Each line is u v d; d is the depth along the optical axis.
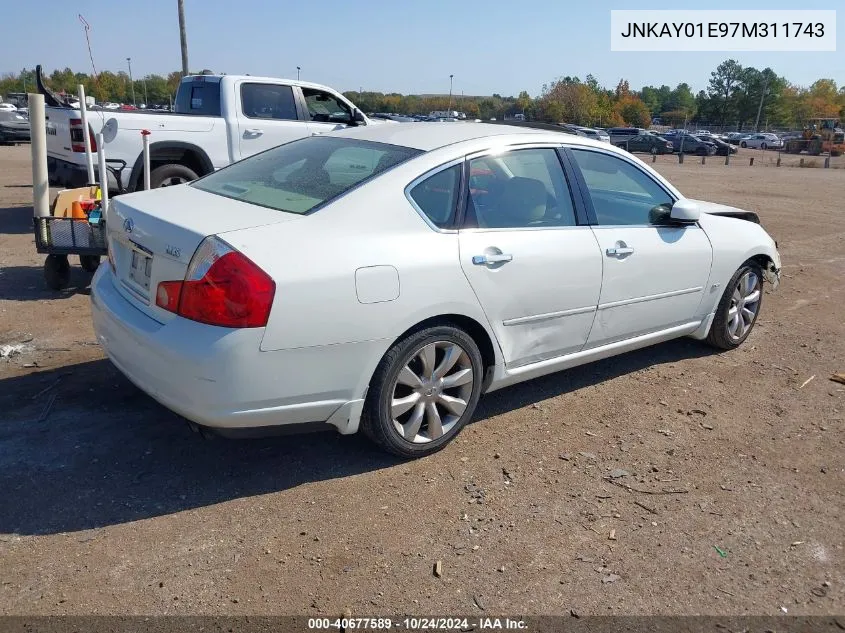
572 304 4.20
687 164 32.84
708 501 3.51
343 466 3.68
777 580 2.97
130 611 2.64
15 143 26.23
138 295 3.47
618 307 4.50
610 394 4.75
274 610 2.67
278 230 3.21
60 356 4.94
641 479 3.69
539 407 4.50
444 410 3.87
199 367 3.02
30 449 3.69
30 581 2.76
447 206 3.72
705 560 3.07
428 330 3.59
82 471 3.52
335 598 2.75
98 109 8.26
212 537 3.07
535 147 4.20
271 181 3.89
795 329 6.33
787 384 5.04
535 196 4.13
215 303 3.02
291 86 9.74
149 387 3.28
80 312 5.94
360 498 3.41
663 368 5.25
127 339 3.35
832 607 2.82
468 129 4.23
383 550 3.04
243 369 3.04
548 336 4.17
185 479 3.50
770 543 3.21
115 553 2.95
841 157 43.06
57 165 8.62
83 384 4.48
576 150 4.41
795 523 3.37
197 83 9.55
